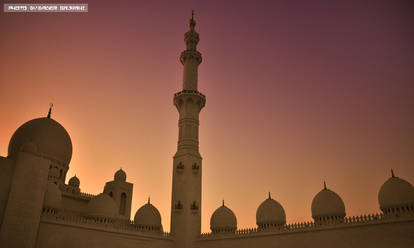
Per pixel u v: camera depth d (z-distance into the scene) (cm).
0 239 4416
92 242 5575
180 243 6794
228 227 7038
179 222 7019
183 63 8975
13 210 4659
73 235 5353
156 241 6600
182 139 7931
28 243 4703
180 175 7506
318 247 5278
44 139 6888
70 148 7469
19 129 7031
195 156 7750
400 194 5141
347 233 5050
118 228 6069
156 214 7250
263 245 5956
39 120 7200
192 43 9006
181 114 8250
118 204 7650
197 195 7406
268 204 6688
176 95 8350
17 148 6719
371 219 4900
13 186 4766
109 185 7962
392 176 5409
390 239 4628
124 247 6031
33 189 4984
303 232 5534
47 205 5425
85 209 7256
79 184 7812
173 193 7475
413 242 4434
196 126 8144
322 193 6044
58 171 7006
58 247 5094
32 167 5072
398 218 4641
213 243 6675
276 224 6488
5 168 4812
